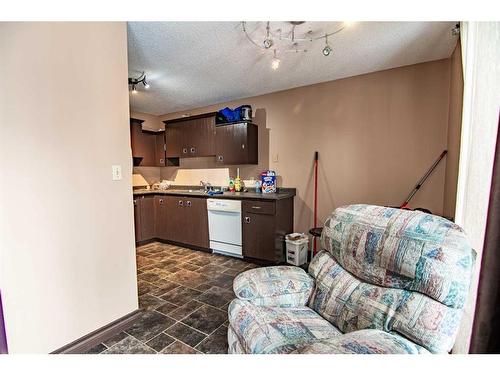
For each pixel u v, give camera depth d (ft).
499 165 2.10
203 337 5.61
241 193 11.40
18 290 4.31
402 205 8.38
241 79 9.82
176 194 12.37
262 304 4.41
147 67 8.61
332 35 6.57
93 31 5.28
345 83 9.70
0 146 4.08
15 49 4.18
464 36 4.63
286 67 8.68
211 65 8.46
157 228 13.44
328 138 10.19
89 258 5.32
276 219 9.66
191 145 13.00
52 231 4.73
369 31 6.36
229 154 11.67
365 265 3.98
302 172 10.86
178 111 14.98
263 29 6.26
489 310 2.14
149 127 15.49
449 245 3.15
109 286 5.70
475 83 3.65
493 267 2.12
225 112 11.67
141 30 6.28
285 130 11.18
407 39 6.76
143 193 12.82
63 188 4.87
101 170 5.51
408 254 3.41
